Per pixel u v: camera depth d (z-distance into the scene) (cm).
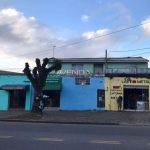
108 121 1758
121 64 3712
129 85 2742
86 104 2773
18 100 2892
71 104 2791
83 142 912
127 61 3669
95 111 2644
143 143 908
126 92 2770
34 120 1806
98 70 3772
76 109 2778
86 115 2162
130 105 2744
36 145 845
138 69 2744
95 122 1702
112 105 2738
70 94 2802
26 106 2830
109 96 2752
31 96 2839
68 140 950
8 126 1417
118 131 1253
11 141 915
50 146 832
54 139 966
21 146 827
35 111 2131
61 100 2803
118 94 2744
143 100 2722
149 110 2683
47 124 1611
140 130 1312
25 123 1653
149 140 976
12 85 2822
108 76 2770
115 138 1016
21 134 1089
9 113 2366
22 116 1978
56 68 2203
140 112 2533
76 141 930
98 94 2773
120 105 2673
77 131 1229
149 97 2698
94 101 2766
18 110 2811
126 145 866
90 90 2784
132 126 1552
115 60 3706
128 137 1048
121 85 2748
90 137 1034
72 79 2817
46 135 1071
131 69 2755
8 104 2875
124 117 2022
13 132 1153
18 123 1641
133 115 2194
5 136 1029
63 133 1145
